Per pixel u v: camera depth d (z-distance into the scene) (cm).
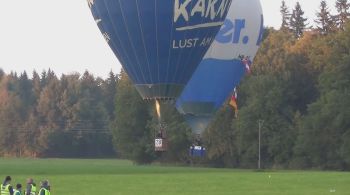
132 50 13900
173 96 14138
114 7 13750
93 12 14412
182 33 13662
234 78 18112
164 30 13550
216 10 13912
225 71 17825
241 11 18038
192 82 17538
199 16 13662
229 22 17812
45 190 12238
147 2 13388
